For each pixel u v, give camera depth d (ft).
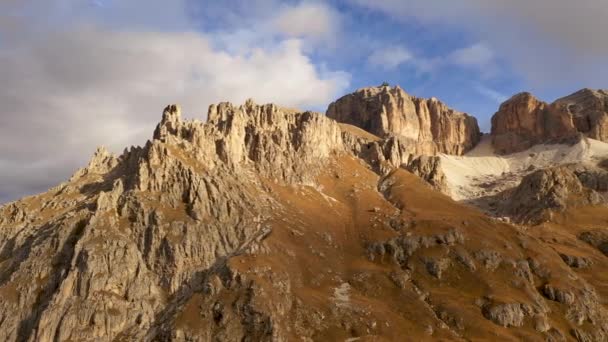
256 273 609.42
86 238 621.72
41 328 550.36
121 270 604.90
